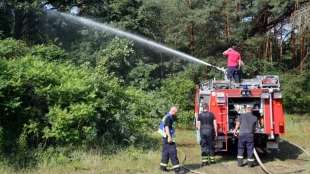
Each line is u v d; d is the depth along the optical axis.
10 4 24.58
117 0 26.00
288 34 29.05
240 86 13.73
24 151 11.91
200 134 12.88
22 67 12.70
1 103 11.93
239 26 27.83
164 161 11.58
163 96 22.98
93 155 12.62
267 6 27.64
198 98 15.06
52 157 12.05
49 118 12.54
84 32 25.33
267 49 28.45
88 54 24.47
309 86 27.28
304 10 23.91
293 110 27.14
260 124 13.35
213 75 25.75
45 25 26.66
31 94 12.79
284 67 28.89
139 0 26.42
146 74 24.55
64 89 13.05
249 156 12.52
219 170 12.07
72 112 12.78
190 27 26.66
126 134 14.37
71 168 11.47
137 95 15.97
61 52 18.09
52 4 27.83
